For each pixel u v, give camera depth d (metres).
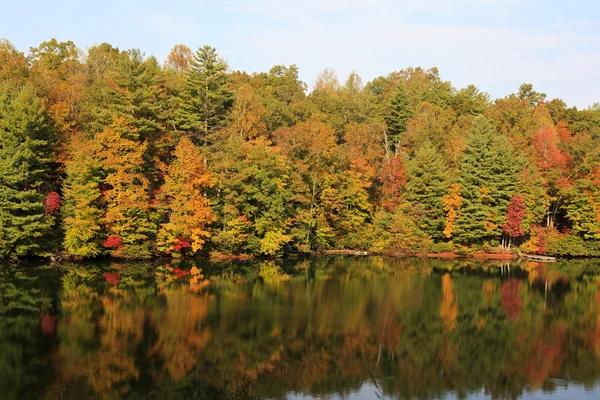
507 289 48.53
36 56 92.12
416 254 74.81
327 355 28.52
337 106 99.38
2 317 32.97
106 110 58.09
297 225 69.88
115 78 64.88
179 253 60.09
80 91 69.56
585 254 75.81
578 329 35.19
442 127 95.69
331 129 80.25
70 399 21.67
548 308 41.28
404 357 28.70
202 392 23.00
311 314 36.72
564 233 80.44
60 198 55.47
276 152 66.06
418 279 52.81
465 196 75.06
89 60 89.12
